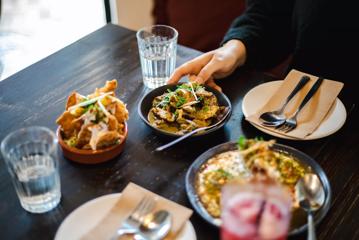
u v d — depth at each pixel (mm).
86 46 1403
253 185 668
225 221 644
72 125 946
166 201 834
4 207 862
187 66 1221
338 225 839
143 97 1091
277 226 618
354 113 1138
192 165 896
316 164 907
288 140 1039
